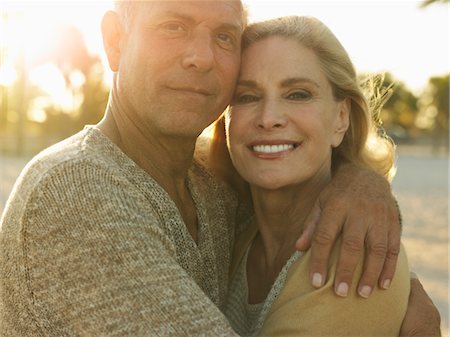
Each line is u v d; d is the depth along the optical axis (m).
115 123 0.71
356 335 0.64
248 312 0.78
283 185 0.75
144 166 0.71
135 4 0.68
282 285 0.70
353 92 0.78
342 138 0.81
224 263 0.80
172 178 0.74
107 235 0.55
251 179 0.77
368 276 0.63
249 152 0.76
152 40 0.67
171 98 0.68
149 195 0.64
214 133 0.87
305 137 0.75
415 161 11.16
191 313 0.56
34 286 0.57
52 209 0.57
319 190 0.79
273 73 0.73
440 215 4.11
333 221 0.65
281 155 0.75
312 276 0.64
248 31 0.76
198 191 0.77
